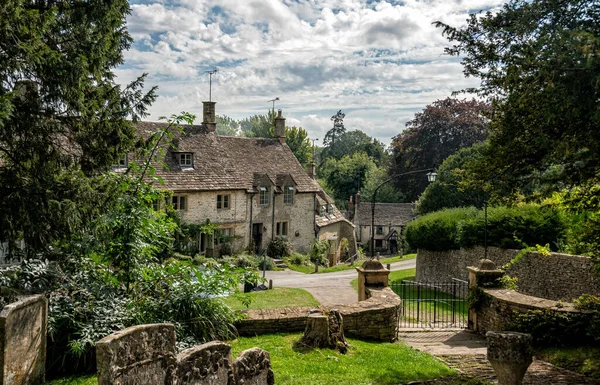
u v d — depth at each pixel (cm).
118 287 885
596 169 740
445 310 1880
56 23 1144
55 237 1107
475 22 977
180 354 518
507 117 924
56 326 743
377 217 6006
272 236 3725
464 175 1104
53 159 1151
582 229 1169
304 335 935
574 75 624
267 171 3812
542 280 1794
